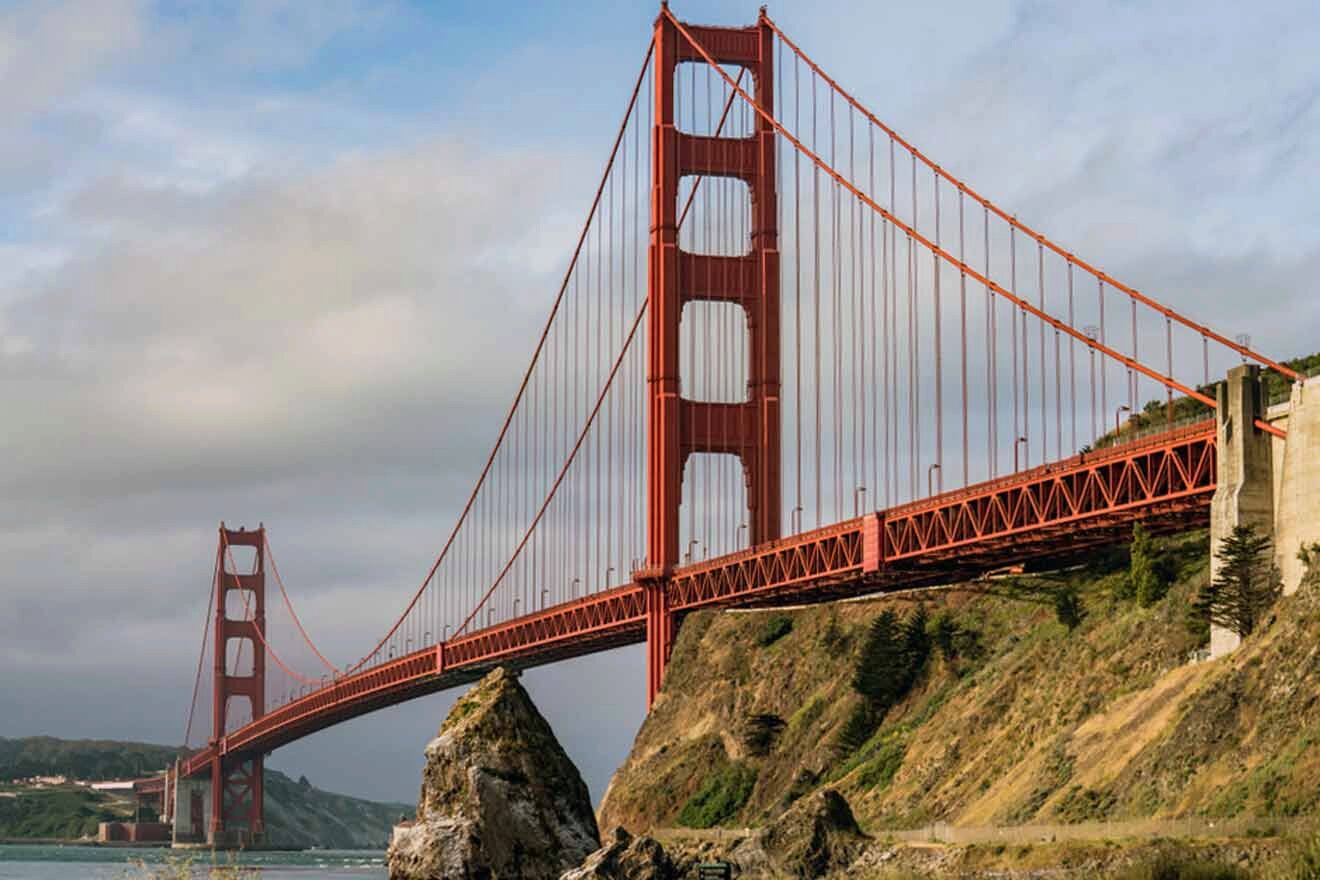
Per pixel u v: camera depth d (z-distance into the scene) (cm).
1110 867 6462
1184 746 7806
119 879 4947
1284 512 8700
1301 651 7738
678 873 6331
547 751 4428
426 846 4266
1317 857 5400
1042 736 9550
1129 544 10994
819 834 7988
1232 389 9000
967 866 7162
